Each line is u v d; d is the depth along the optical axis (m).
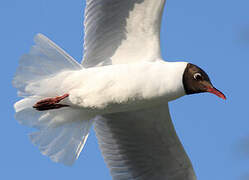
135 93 11.67
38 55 11.93
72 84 11.89
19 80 11.91
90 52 12.70
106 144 13.72
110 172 13.70
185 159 13.20
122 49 12.45
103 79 11.74
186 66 11.86
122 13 12.31
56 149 12.27
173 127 12.94
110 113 13.38
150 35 12.16
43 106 11.91
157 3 11.89
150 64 11.77
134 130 13.40
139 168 13.66
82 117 12.39
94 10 12.59
